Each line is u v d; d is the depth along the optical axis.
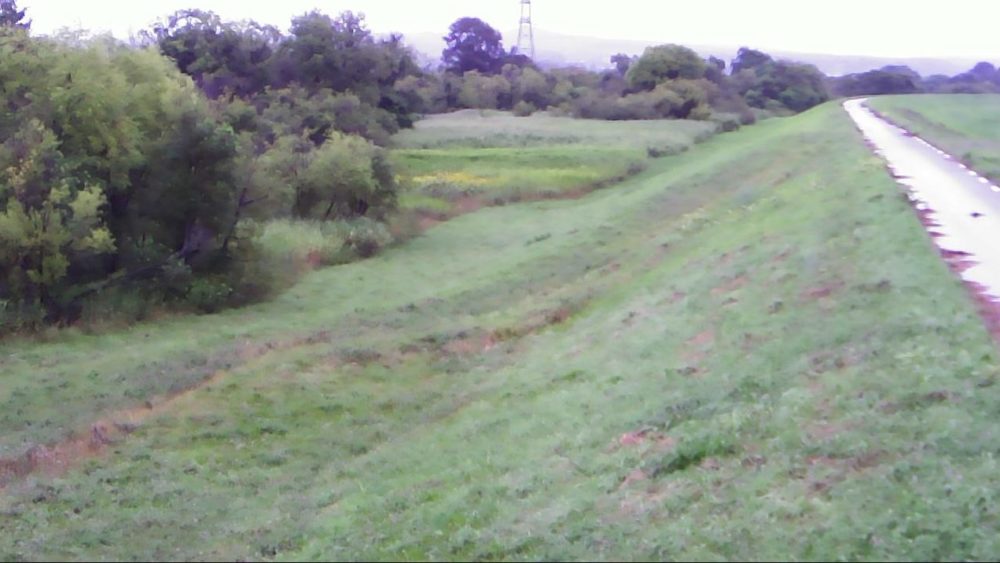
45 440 17.20
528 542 9.48
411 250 40.59
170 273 29.91
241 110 46.34
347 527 11.30
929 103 78.75
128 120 30.66
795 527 8.62
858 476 9.34
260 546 11.16
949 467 9.13
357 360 22.19
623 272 29.03
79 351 24.48
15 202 26.52
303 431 17.55
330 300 31.95
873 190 25.64
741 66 136.75
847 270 17.53
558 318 24.34
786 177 39.16
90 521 12.95
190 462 15.73
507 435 14.50
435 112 100.50
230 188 31.88
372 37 78.06
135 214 31.23
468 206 50.03
